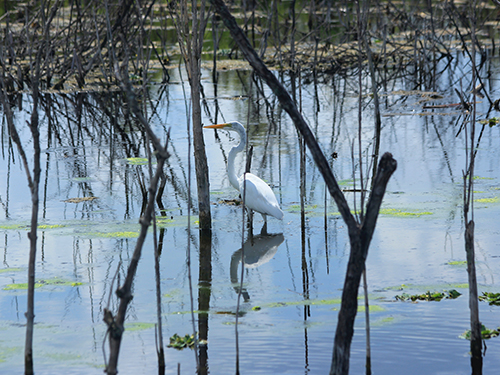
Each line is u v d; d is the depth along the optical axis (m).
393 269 9.75
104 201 13.81
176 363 6.87
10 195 14.30
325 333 7.58
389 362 6.82
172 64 34.94
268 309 8.38
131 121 22.78
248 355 7.02
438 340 7.30
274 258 10.43
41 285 9.32
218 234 11.62
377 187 4.93
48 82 27.75
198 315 8.22
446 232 11.38
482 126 20.66
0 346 7.34
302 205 11.59
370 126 21.22
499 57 34.97
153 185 4.82
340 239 11.24
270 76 4.92
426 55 31.84
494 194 13.52
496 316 7.90
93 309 8.47
